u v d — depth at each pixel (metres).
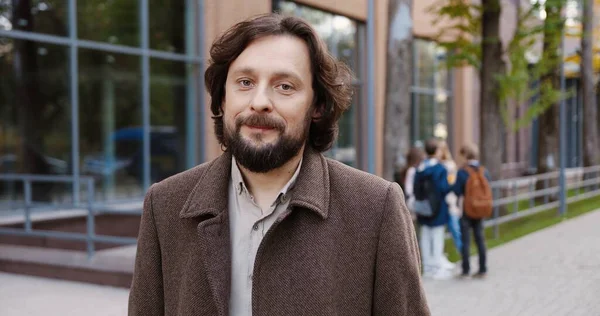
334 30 14.86
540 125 16.45
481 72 11.89
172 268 1.74
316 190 1.66
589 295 6.71
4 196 8.94
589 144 19.64
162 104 10.77
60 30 9.45
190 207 1.70
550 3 10.52
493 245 9.90
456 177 7.48
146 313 1.78
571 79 26.89
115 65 10.12
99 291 6.79
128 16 10.28
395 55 9.17
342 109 1.78
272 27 1.65
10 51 8.93
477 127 20.81
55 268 7.33
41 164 9.30
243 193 1.72
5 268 7.67
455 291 6.93
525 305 6.34
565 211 14.13
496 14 11.55
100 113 9.93
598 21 20.05
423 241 7.62
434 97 19.00
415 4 17.50
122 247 8.90
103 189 9.92
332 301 1.61
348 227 1.67
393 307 1.67
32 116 9.19
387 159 9.17
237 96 1.64
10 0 8.91
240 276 1.69
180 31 11.02
